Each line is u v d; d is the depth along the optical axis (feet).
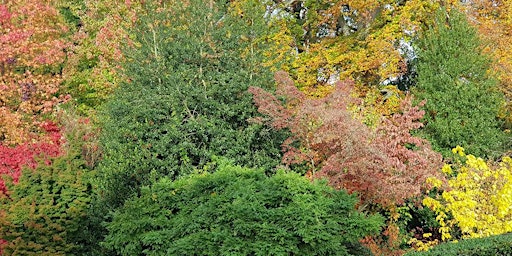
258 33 47.09
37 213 32.63
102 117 47.37
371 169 35.86
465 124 50.11
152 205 29.86
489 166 41.63
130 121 41.83
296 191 28.55
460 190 37.27
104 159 39.65
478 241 29.89
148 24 45.88
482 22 64.54
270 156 42.22
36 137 47.93
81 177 35.01
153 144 40.09
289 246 26.45
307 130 39.11
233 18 47.26
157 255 28.04
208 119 41.22
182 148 39.52
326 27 70.49
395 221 44.32
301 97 40.50
